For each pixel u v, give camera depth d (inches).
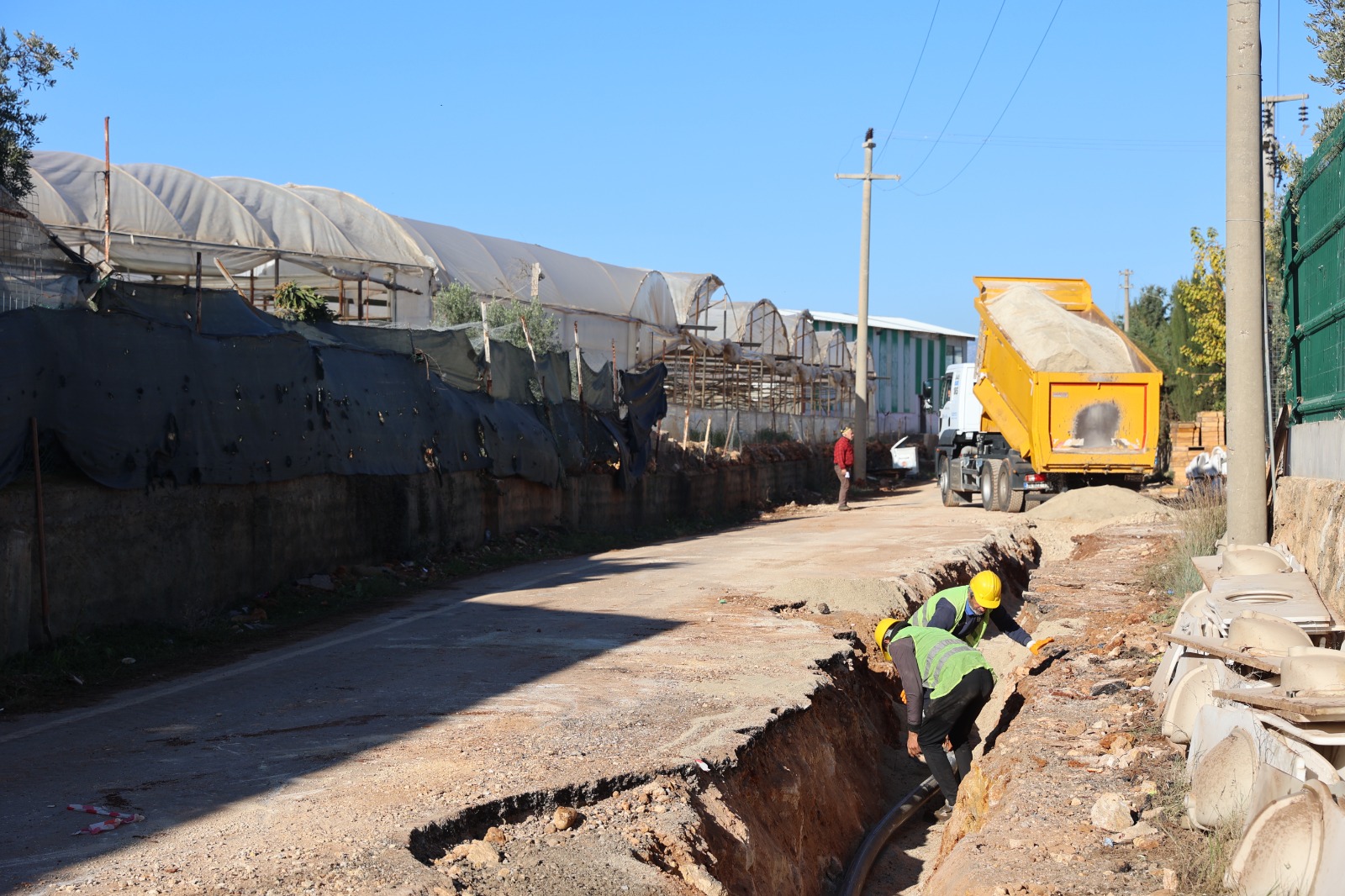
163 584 433.4
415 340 657.6
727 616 449.1
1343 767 178.4
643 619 446.6
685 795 237.5
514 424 753.6
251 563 490.0
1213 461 1035.3
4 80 606.2
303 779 235.8
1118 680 319.6
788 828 275.0
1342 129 353.1
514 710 298.7
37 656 359.9
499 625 438.6
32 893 174.2
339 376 566.3
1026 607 489.7
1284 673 196.5
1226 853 179.2
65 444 387.2
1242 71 414.3
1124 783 234.7
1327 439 370.0
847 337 2440.9
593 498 877.8
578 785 230.8
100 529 402.9
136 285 438.6
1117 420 879.1
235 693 327.3
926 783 362.0
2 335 364.8
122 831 204.1
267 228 914.7
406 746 261.6
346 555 569.9
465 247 1081.4
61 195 821.9
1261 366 416.2
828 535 814.5
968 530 799.7
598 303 1197.7
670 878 201.0
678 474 1029.8
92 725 290.5
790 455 1398.9
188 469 446.6
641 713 296.8
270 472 499.2
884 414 2287.2
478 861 197.0
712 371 1461.6
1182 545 509.7
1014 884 186.9
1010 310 960.9
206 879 179.6
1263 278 417.1
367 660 373.4
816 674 352.2
